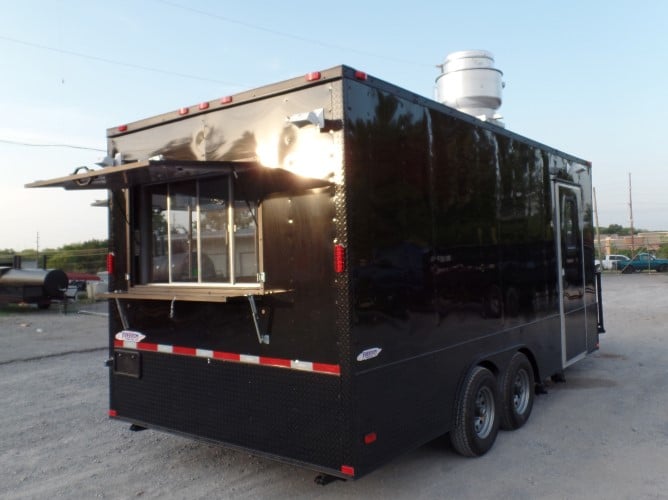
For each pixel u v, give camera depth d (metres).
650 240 51.34
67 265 29.23
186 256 4.34
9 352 10.02
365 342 3.52
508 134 5.46
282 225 3.73
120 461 4.73
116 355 4.77
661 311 15.35
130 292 4.51
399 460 4.62
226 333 4.00
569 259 6.91
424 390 4.07
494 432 4.89
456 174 4.56
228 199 4.05
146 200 4.66
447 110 4.48
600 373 7.84
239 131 4.02
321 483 3.56
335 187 3.48
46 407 6.44
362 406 3.49
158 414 4.46
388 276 3.74
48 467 4.62
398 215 3.85
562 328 6.63
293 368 3.66
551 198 6.44
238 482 4.25
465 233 4.64
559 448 4.89
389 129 3.82
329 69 3.52
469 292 4.67
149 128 4.62
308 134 3.63
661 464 4.49
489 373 4.87
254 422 3.87
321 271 3.54
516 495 3.96
